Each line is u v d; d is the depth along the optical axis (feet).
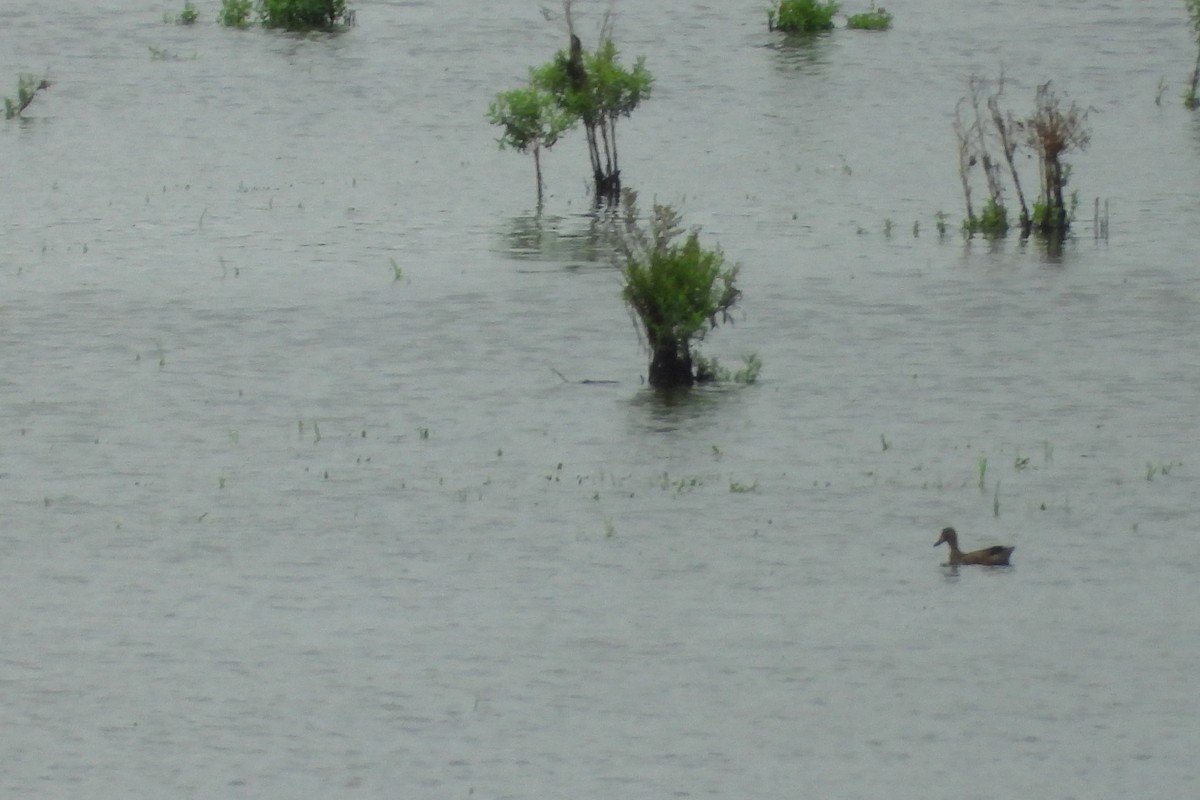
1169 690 145.28
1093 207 319.68
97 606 163.73
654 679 148.46
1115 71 440.86
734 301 236.02
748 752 137.18
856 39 482.28
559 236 303.68
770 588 164.76
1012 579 165.78
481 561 171.83
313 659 152.87
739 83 433.07
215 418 212.23
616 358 233.96
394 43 478.18
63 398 219.41
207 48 472.44
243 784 134.21
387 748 138.72
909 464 194.18
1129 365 227.20
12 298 264.11
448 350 237.66
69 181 349.00
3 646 156.04
